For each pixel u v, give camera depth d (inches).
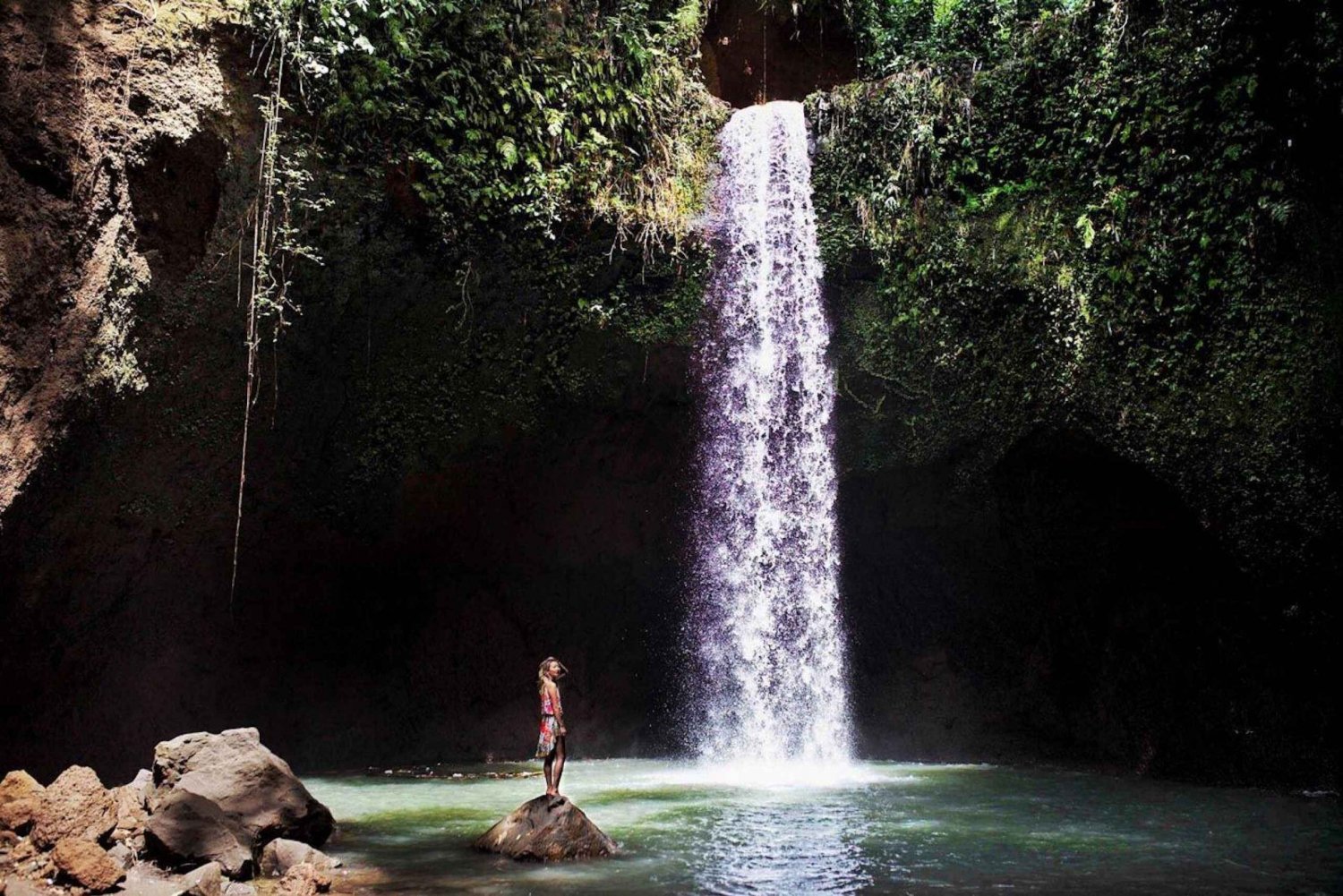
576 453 508.1
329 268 406.9
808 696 513.0
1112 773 454.0
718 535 527.8
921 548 508.1
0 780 369.7
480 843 277.4
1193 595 430.3
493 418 474.0
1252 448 380.8
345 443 447.2
